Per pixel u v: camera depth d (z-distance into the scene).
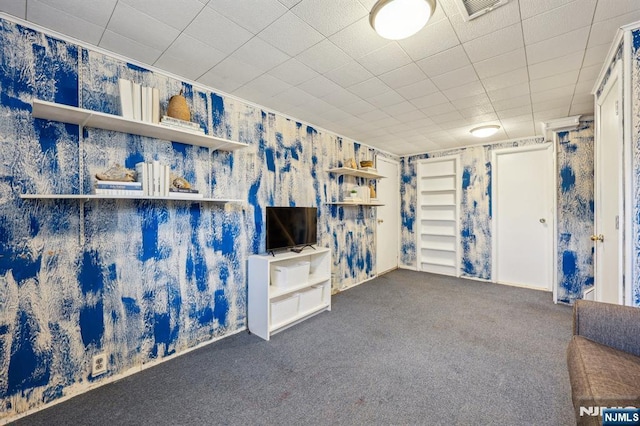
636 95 1.65
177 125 1.99
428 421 1.55
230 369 2.05
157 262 2.14
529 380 1.90
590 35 1.74
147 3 1.47
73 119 1.69
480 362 2.12
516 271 4.32
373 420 1.56
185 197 2.05
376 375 1.97
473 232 4.66
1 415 1.54
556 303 3.47
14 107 1.57
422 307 3.33
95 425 1.53
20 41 1.59
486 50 1.92
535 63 2.08
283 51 1.93
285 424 1.54
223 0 1.46
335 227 3.93
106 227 1.89
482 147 4.56
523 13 1.55
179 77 2.27
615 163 2.00
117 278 1.94
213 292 2.50
